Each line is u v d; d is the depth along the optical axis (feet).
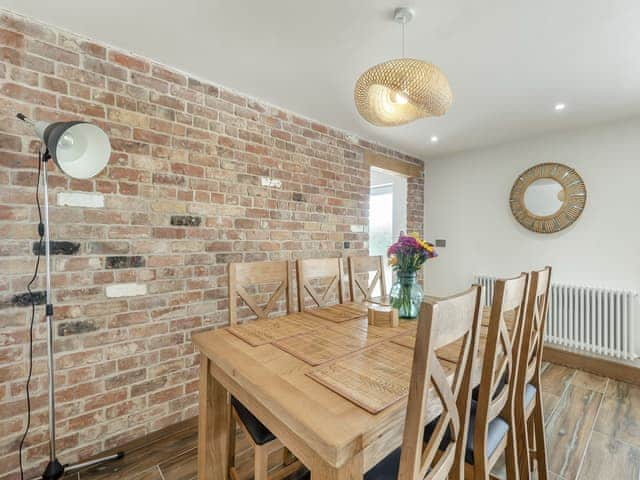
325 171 9.72
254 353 4.03
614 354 9.04
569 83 7.17
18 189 4.97
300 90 7.64
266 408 3.30
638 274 9.00
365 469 2.63
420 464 2.50
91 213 5.62
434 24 5.26
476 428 3.58
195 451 5.82
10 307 4.91
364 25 5.32
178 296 6.64
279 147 8.53
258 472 3.92
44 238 5.17
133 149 6.09
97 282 5.68
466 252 12.59
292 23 5.29
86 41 5.61
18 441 4.97
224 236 7.39
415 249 5.63
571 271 10.11
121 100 5.97
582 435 6.31
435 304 2.31
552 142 10.47
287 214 8.71
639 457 5.69
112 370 5.84
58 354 5.31
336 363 3.73
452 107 8.45
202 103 7.05
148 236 6.26
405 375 3.43
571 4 4.74
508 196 11.46
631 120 9.09
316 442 2.46
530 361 4.95
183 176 6.75
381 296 8.13
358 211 10.78
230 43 5.83
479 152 12.25
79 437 5.50
